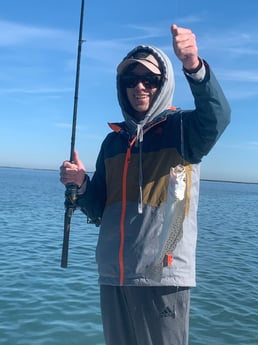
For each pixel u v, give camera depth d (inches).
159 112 59.1
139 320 55.9
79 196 63.7
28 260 209.3
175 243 53.3
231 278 190.1
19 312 134.1
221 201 839.7
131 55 59.9
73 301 146.1
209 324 131.0
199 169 58.2
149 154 57.7
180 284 53.7
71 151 71.3
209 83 50.3
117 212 58.4
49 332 120.4
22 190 844.0
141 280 54.7
